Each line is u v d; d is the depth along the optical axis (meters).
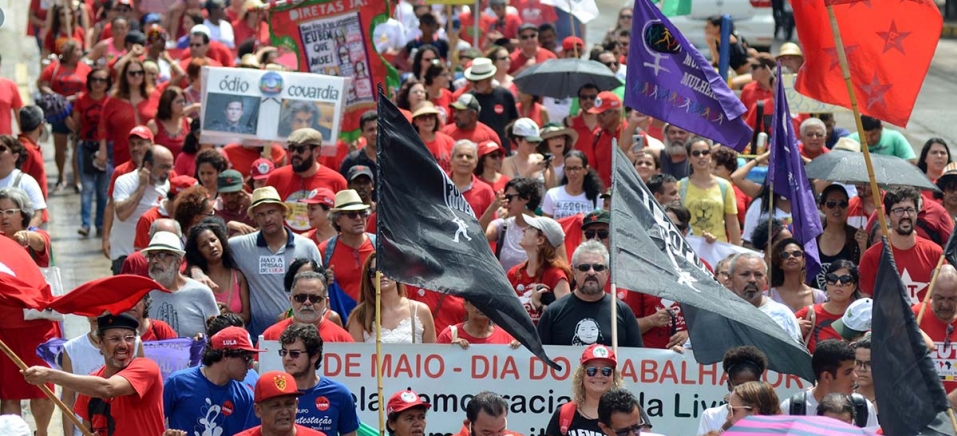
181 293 19.23
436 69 32.47
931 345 17.16
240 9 43.41
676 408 17.81
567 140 27.45
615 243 15.55
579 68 31.50
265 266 20.55
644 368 17.80
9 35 52.25
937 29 18.48
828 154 23.25
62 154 35.66
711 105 20.50
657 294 15.48
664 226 16.06
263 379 14.52
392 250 14.58
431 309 20.39
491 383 17.66
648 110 20.59
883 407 13.09
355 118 28.61
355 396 17.62
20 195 20.80
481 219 22.23
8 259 16.61
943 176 24.27
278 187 24.11
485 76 31.44
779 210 24.03
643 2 20.34
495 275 15.05
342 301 20.28
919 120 44.88
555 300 19.03
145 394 15.38
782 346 17.33
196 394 15.98
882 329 13.10
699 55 20.45
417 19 45.50
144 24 42.69
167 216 22.92
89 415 15.86
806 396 16.31
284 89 26.09
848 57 18.84
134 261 20.42
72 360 17.66
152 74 31.78
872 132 28.88
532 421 17.70
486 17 46.72
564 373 17.62
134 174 25.55
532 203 21.95
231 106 26.00
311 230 23.27
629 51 20.53
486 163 25.59
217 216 22.08
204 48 35.81
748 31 45.62
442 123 29.19
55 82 36.06
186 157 27.50
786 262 20.08
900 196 20.72
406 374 17.62
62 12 41.94
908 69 18.67
